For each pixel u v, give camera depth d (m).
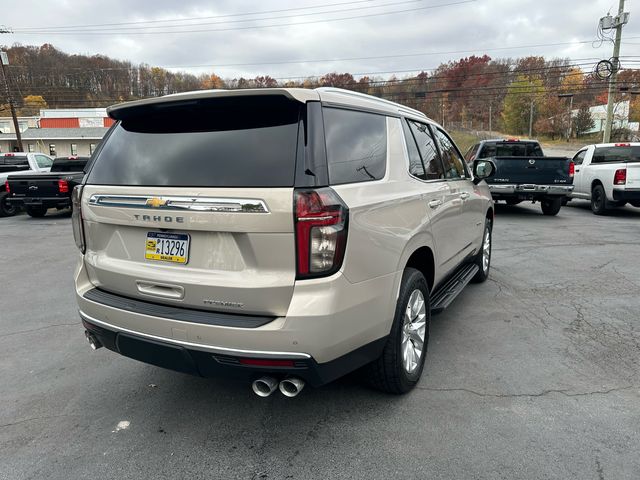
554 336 3.97
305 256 2.17
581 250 7.48
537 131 81.50
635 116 71.25
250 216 2.19
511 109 84.00
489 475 2.26
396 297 2.71
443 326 4.21
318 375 2.28
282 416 2.82
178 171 2.42
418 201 3.09
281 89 2.26
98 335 2.71
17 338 4.14
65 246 8.56
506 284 5.54
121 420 2.82
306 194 2.15
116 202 2.59
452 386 3.13
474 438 2.55
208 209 2.27
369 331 2.50
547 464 2.33
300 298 2.19
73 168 14.03
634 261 6.69
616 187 11.30
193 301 2.38
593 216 11.84
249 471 2.34
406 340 2.97
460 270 4.70
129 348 2.56
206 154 2.39
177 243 2.43
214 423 2.77
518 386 3.12
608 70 25.61
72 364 3.60
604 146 12.63
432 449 2.47
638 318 4.39
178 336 2.34
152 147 2.59
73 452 2.52
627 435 2.56
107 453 2.50
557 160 10.81
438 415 2.79
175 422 2.78
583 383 3.15
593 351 3.67
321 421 2.75
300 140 2.25
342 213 2.23
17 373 3.46
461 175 4.55
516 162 10.84
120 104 2.64
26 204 12.16
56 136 59.03
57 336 4.18
